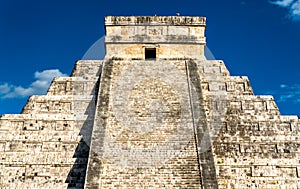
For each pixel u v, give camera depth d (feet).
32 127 82.23
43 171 71.97
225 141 78.07
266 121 83.41
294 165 73.20
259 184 71.00
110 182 62.34
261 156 76.23
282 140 78.23
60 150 76.18
